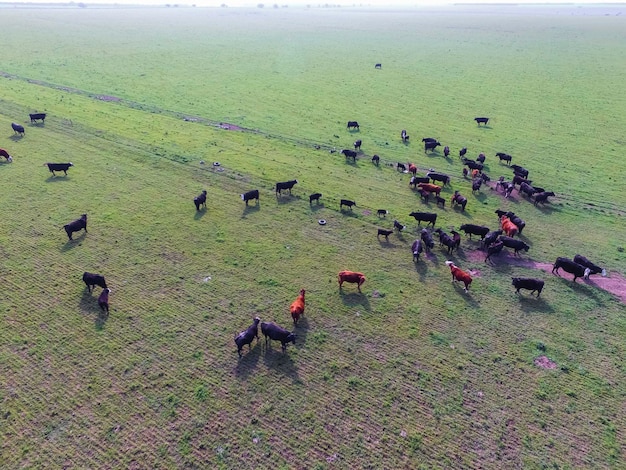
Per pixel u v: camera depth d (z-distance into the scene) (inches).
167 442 586.2
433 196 1268.5
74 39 3737.7
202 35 4453.7
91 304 820.6
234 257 972.6
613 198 1274.6
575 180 1384.1
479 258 994.7
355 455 576.1
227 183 1304.1
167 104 2037.4
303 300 813.2
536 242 1060.5
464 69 2928.2
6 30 4062.5
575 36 4662.9
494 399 657.6
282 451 578.2
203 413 625.3
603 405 651.5
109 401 638.5
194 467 556.7
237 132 1722.4
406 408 641.0
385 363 715.4
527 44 4045.3
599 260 994.1
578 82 2551.7
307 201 1222.9
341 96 2267.5
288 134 1728.6
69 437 589.3
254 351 731.4
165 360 708.7
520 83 2544.3
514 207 1221.1
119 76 2503.7
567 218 1168.8
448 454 580.1
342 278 864.9
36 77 2365.9
